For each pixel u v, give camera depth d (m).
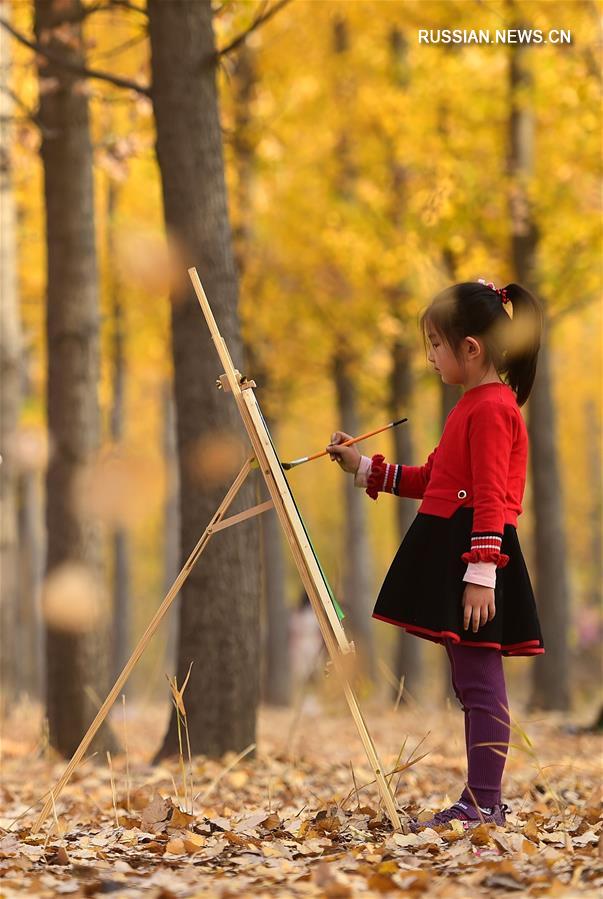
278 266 18.62
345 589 23.56
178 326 8.20
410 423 19.89
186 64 8.28
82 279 10.39
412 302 17.67
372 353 20.12
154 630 4.97
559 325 20.56
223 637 8.14
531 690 17.39
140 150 11.81
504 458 4.75
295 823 5.18
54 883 3.96
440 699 17.61
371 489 5.32
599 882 3.69
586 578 41.84
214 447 8.09
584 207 15.87
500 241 16.94
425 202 15.62
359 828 4.89
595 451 37.66
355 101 18.56
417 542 4.87
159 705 22.06
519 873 3.86
